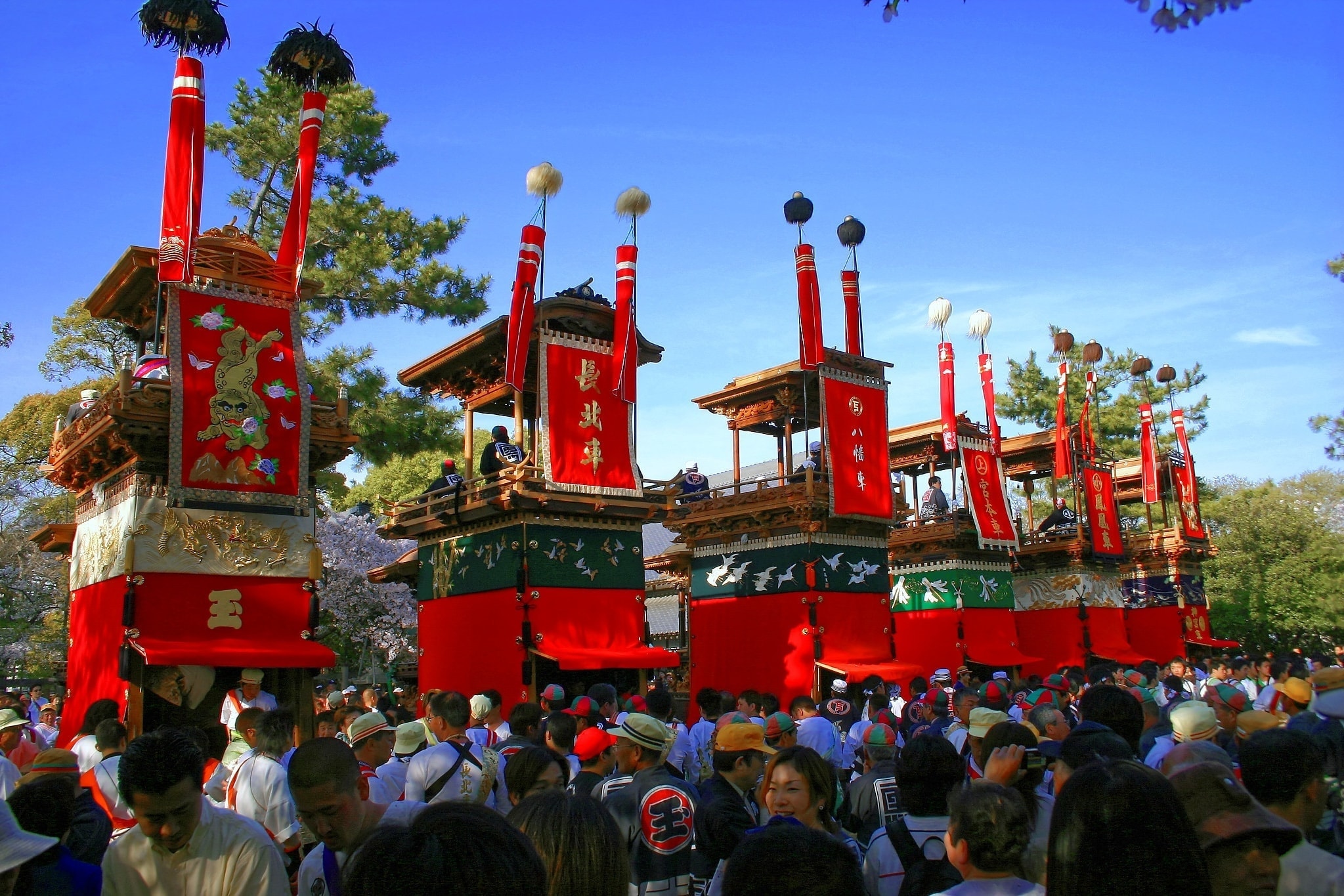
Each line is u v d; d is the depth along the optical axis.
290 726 8.70
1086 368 41.19
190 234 17.02
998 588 36.34
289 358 18.16
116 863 5.88
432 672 26.75
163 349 19.73
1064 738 9.56
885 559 30.88
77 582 20.09
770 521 30.12
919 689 18.70
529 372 26.73
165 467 17.58
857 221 31.50
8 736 11.39
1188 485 44.72
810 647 28.44
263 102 30.12
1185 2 6.04
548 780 7.35
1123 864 3.85
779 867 3.79
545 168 23.47
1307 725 9.04
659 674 33.53
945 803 6.68
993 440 36.03
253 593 17.89
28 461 38.69
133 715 16.56
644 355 27.09
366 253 29.17
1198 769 4.96
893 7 6.88
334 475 37.28
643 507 25.06
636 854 7.03
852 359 30.12
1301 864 4.84
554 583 23.97
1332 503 54.31
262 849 5.84
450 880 3.03
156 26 16.69
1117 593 41.56
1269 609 49.84
